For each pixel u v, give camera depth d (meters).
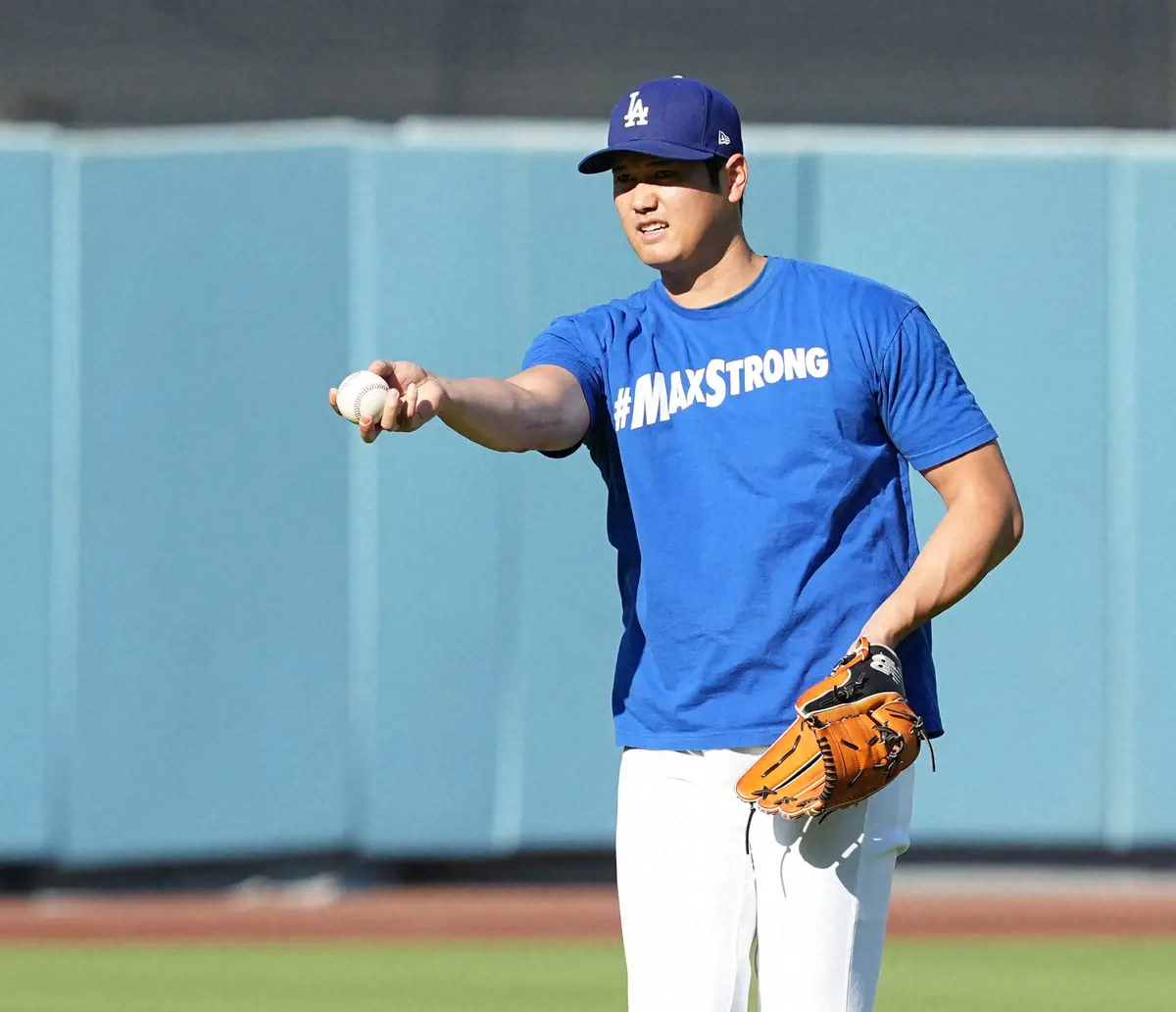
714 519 9.60
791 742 9.08
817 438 9.52
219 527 25.77
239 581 25.78
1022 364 26.42
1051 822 26.44
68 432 25.62
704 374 9.73
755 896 9.68
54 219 25.61
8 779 25.42
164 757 25.69
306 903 25.94
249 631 25.78
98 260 25.64
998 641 26.44
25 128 26.23
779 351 9.63
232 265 25.80
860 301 9.63
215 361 25.77
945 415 9.52
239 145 25.78
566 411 9.77
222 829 25.70
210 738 25.73
